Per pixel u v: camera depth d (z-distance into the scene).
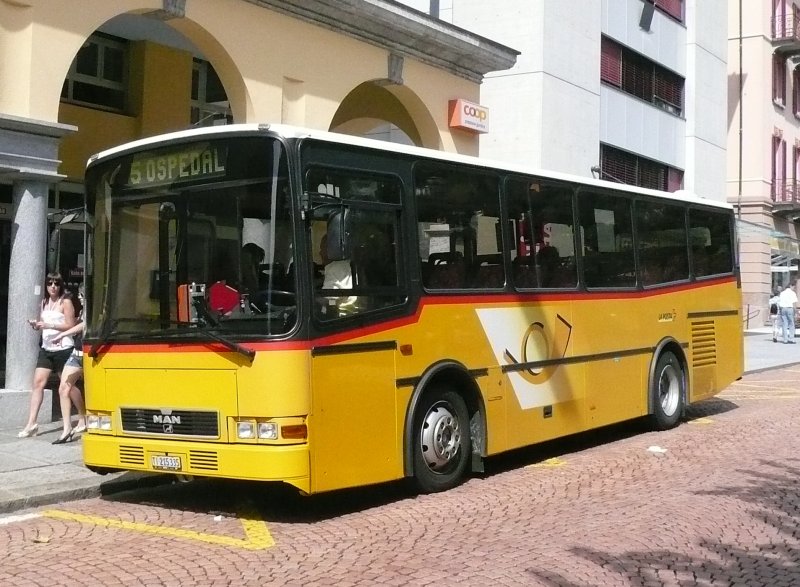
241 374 7.29
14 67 11.44
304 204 7.38
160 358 7.70
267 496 8.74
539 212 10.30
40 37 11.58
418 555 6.57
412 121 19.27
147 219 7.99
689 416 14.28
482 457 9.20
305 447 7.25
